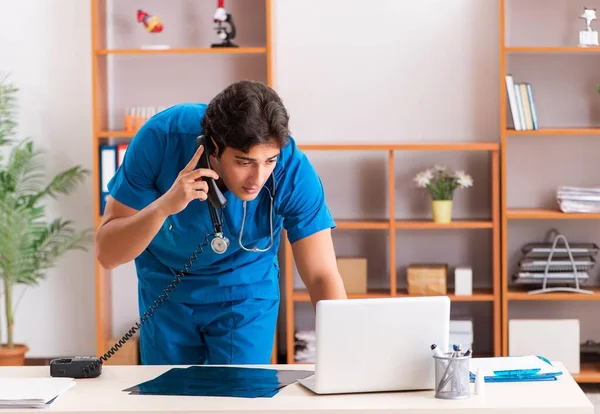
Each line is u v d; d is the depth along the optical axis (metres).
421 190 5.88
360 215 5.91
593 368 5.62
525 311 5.92
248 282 3.50
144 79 5.93
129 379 2.88
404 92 5.84
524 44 5.76
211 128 2.76
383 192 5.89
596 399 5.40
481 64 5.79
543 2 5.74
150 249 3.48
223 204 2.88
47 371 3.00
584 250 5.56
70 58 5.95
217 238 3.00
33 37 5.95
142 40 5.90
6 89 5.89
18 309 6.08
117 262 3.06
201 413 2.55
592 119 5.79
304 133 5.89
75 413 2.54
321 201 3.30
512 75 5.79
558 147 5.84
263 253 3.53
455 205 5.88
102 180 5.64
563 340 5.51
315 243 3.28
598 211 5.50
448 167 5.86
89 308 6.09
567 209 5.52
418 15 5.81
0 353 5.73
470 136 5.82
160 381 2.85
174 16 5.89
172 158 3.18
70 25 5.94
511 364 2.95
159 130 3.18
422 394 2.70
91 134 5.99
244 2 5.86
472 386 2.78
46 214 6.01
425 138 5.84
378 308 2.68
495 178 5.51
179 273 3.47
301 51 5.86
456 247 5.92
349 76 5.85
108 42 5.90
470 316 5.82
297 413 2.54
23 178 5.89
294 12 5.84
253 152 2.71
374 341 2.69
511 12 5.75
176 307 3.49
